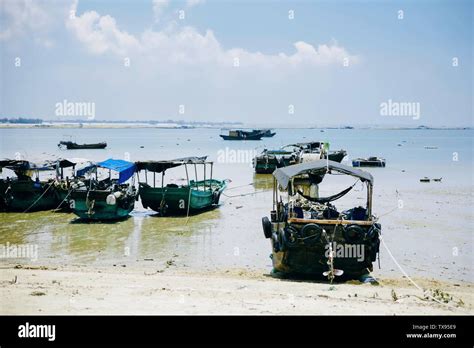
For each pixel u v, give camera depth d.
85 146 90.44
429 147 112.31
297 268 16.50
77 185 30.88
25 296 12.13
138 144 118.31
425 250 20.70
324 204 18.92
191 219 28.42
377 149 103.62
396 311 11.72
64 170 52.34
